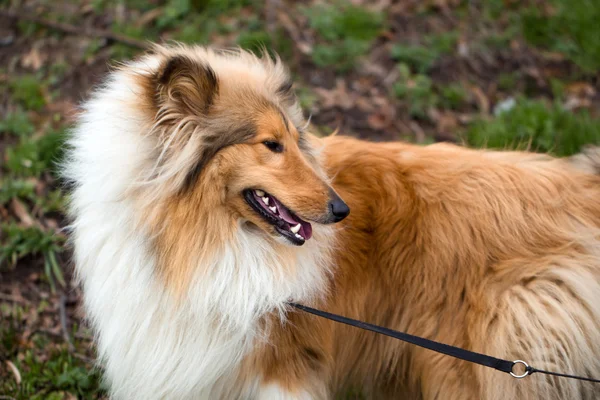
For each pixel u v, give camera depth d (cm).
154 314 158
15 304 199
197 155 154
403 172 170
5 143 229
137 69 160
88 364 187
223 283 156
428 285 165
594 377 158
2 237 210
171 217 155
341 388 176
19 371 184
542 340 157
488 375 159
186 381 160
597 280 159
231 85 158
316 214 156
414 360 168
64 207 213
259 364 162
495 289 161
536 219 163
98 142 158
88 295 164
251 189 157
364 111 244
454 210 165
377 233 168
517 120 230
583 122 229
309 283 161
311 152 166
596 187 167
